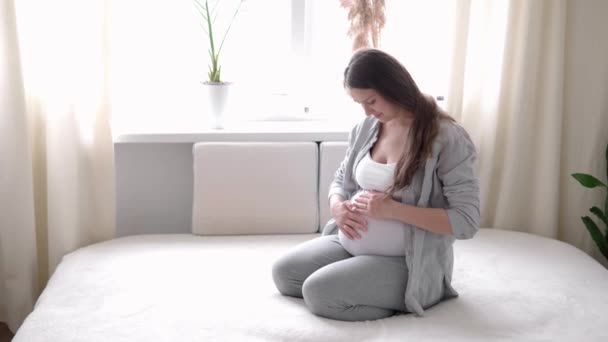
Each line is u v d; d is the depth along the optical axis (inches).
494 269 84.4
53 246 92.7
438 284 74.2
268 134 99.3
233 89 106.5
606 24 99.0
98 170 94.5
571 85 101.4
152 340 65.1
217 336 66.1
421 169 72.1
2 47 86.0
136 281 79.4
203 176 96.1
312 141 100.8
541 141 101.7
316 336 66.2
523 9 96.1
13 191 90.4
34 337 66.1
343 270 71.1
